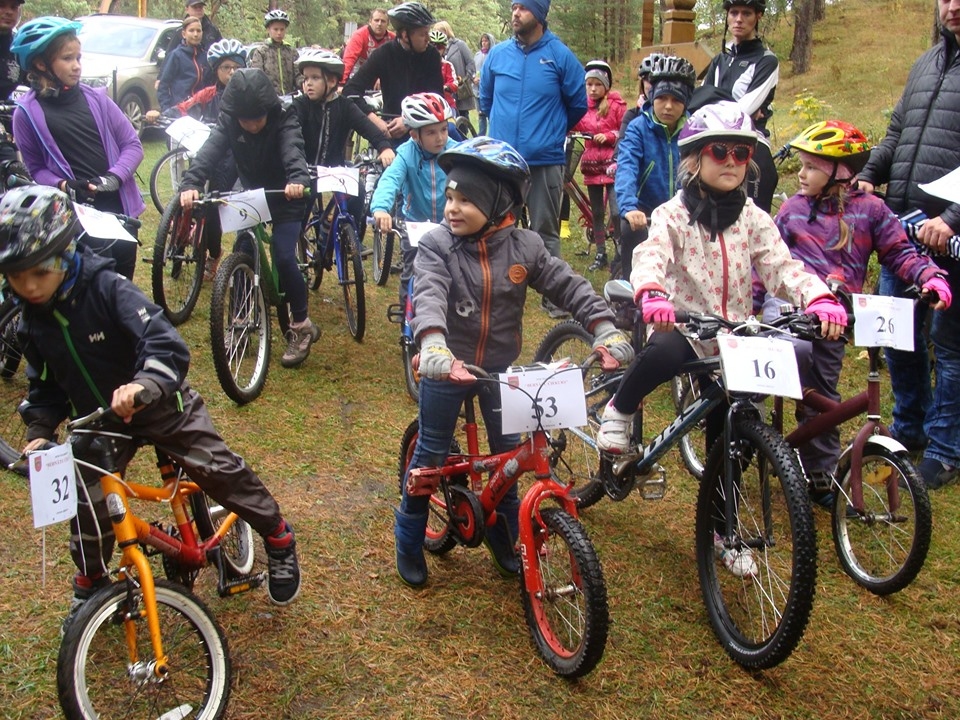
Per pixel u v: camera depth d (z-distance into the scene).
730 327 3.02
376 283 7.36
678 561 3.74
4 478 3.99
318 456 4.44
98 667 2.82
